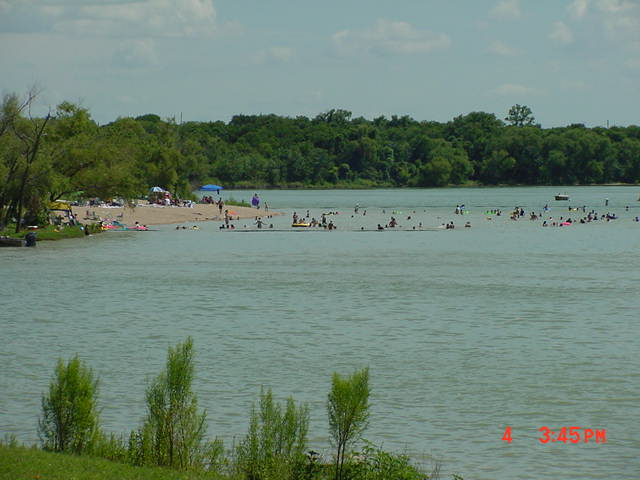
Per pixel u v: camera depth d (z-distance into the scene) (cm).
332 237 12650
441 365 4209
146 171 19512
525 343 4753
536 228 14500
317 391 3722
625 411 3434
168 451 2508
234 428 3189
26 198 11788
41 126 11862
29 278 7681
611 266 8719
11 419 3253
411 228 14575
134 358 4338
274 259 9469
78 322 5403
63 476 2191
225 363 4247
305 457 2511
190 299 6419
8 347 4594
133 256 9750
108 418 3303
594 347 4622
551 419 3338
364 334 5028
